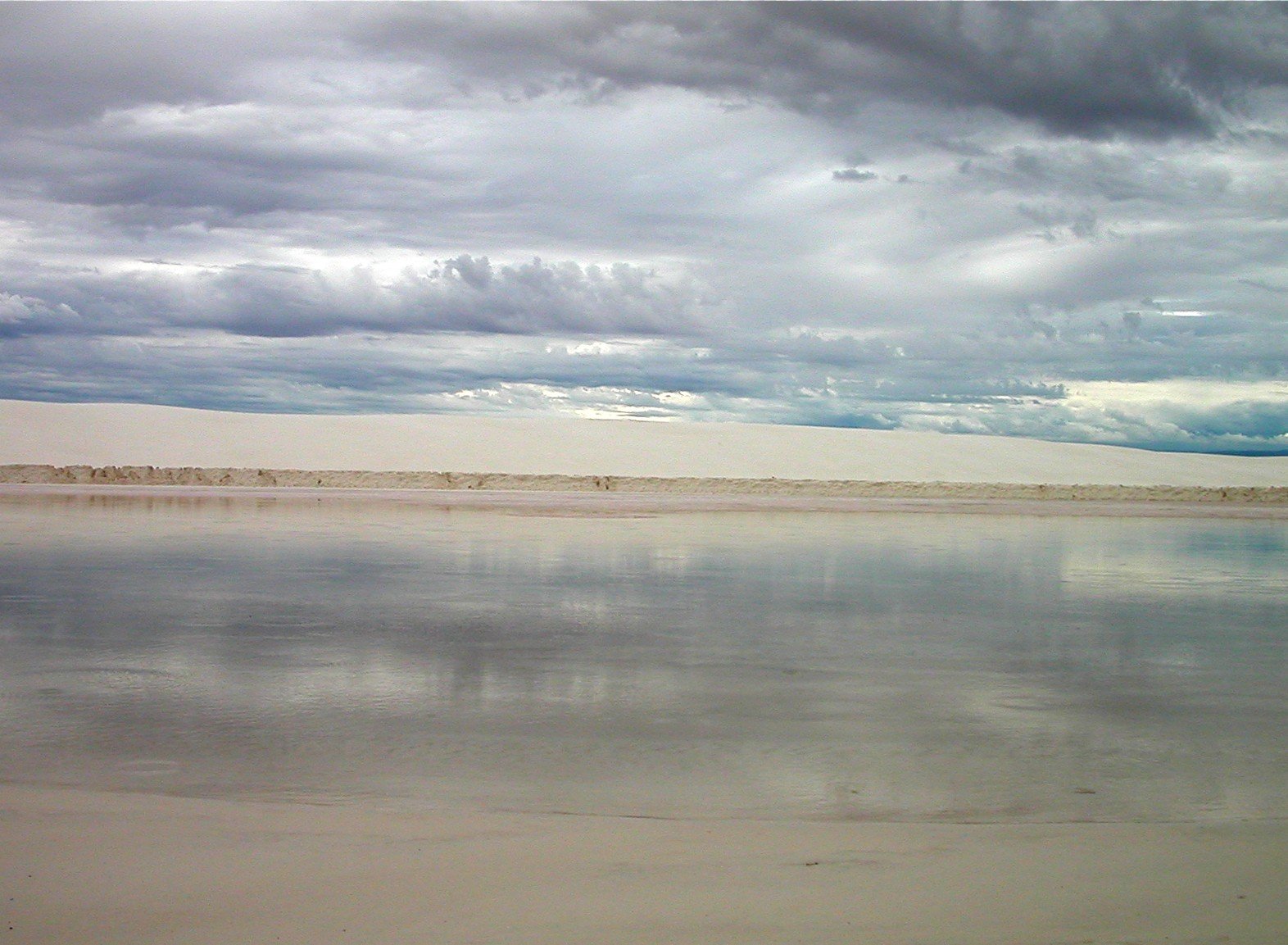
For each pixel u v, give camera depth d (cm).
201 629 1421
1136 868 605
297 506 3975
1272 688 1141
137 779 784
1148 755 887
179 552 2314
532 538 2777
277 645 1316
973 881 580
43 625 1438
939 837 659
